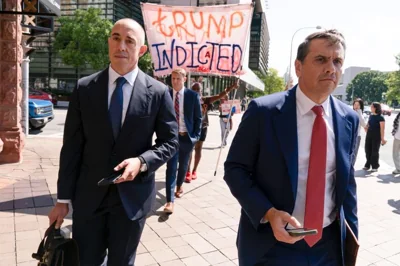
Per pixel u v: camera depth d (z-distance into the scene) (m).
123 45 2.03
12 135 6.63
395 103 99.56
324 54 1.65
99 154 2.03
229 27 5.92
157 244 3.56
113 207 2.08
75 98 2.07
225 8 5.89
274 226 1.54
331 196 1.79
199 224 4.16
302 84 1.74
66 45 30.55
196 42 6.00
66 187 2.05
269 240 1.71
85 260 2.11
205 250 3.48
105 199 2.06
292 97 1.78
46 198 4.72
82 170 2.09
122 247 2.12
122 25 2.05
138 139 2.08
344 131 1.80
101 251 2.17
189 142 4.89
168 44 6.02
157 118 2.20
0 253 3.14
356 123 1.88
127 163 1.90
